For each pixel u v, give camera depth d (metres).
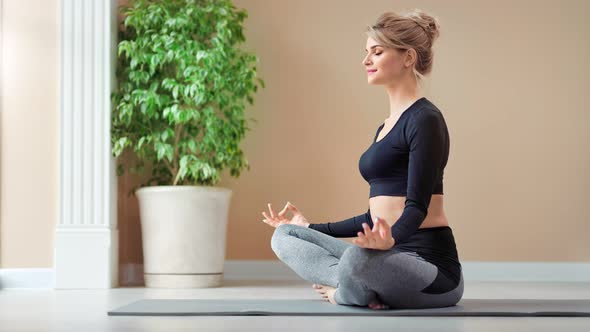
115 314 2.80
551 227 5.75
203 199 4.71
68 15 4.73
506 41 5.80
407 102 2.89
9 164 4.68
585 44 5.82
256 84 5.70
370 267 2.63
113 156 4.77
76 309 3.16
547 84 5.80
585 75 5.80
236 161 5.03
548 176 5.77
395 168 2.82
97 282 4.60
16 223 4.66
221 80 4.83
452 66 5.79
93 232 4.62
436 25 2.96
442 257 2.83
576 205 5.76
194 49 4.82
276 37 5.73
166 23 4.82
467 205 5.74
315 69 5.73
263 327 2.36
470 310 2.81
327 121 5.71
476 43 5.80
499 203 5.75
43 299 3.74
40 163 4.68
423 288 2.75
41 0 4.73
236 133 5.02
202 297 3.80
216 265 4.77
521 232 5.74
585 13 5.82
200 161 4.77
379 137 2.92
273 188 5.68
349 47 5.74
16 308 3.22
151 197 4.74
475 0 5.82
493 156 5.77
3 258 4.64
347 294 2.83
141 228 5.00
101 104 4.72
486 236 5.73
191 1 4.93
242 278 5.58
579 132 5.79
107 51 4.74
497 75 5.79
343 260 2.68
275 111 5.71
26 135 4.69
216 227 4.77
